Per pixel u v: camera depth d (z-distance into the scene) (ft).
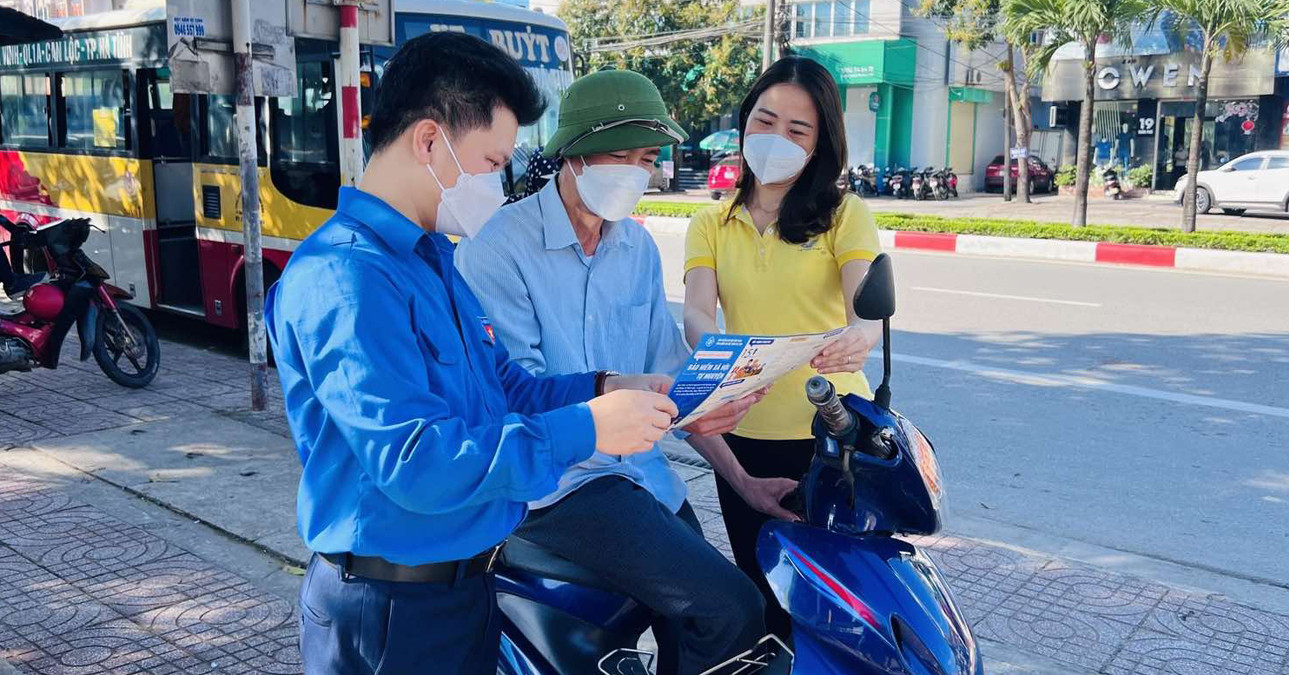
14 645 11.35
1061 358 25.71
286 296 5.54
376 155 5.85
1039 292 35.86
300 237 24.45
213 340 29.12
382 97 5.78
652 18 96.22
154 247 28.50
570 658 7.47
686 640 7.36
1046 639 11.78
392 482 5.15
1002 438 19.36
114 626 11.82
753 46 95.66
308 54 23.59
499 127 5.76
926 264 44.14
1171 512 15.81
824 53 97.55
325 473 5.70
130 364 24.57
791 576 6.98
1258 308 32.76
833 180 8.88
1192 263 43.14
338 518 5.70
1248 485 16.94
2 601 12.39
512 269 7.60
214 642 11.51
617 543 7.06
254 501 15.65
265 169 25.07
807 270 8.99
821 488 7.38
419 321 5.59
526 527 7.22
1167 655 11.44
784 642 7.51
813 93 8.56
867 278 6.96
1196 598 12.83
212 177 26.55
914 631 6.65
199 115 26.71
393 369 5.29
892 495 7.16
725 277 9.22
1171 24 53.72
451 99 5.62
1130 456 18.37
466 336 6.18
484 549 5.91
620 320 8.10
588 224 7.86
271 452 18.04
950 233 53.01
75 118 30.40
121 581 13.00
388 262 5.53
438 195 5.80
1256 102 85.40
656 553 7.06
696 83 96.78
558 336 7.73
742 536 9.34
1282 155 69.31
